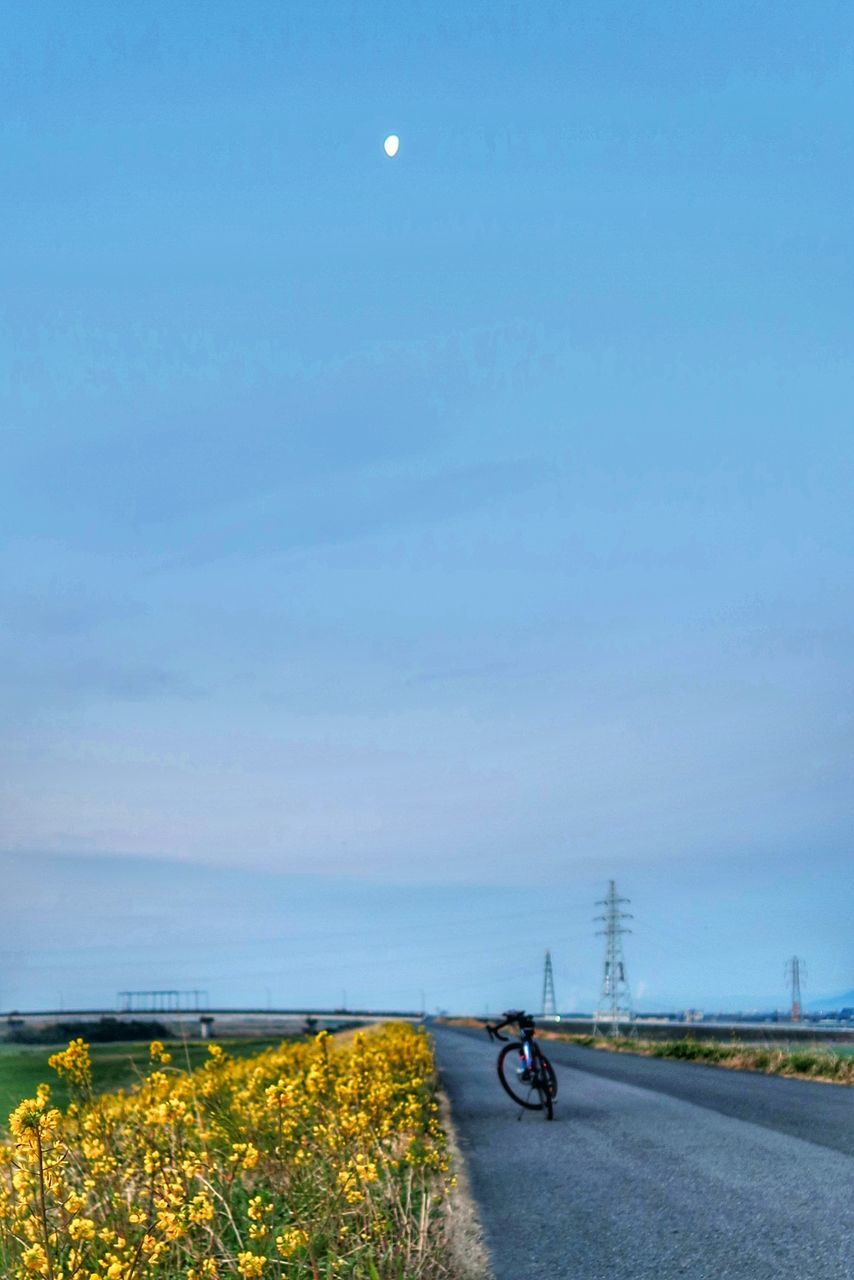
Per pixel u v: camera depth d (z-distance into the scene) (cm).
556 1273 636
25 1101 469
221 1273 575
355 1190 665
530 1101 1415
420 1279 604
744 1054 2341
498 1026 1441
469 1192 867
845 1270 606
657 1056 2956
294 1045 1543
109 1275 454
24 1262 452
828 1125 1194
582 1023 8644
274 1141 766
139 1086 912
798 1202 782
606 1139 1153
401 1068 1747
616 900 8788
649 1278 617
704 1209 778
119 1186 650
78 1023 9469
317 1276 561
